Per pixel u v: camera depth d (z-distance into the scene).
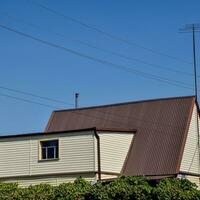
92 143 56.12
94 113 67.38
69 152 56.88
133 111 64.94
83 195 38.12
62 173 56.72
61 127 68.00
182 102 63.38
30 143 58.66
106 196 36.75
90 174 55.72
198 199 35.81
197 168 62.25
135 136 61.81
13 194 40.28
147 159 59.56
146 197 35.84
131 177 38.44
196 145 62.69
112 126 64.94
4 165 59.28
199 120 63.94
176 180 37.72
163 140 60.75
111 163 57.66
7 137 59.53
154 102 64.69
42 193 39.78
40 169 57.75
